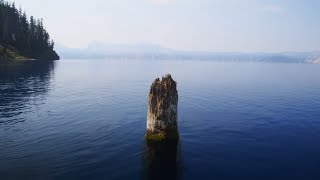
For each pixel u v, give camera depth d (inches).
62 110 1987.0
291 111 2032.5
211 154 1201.4
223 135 1453.0
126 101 2373.3
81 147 1256.8
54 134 1434.5
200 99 2519.7
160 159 1144.2
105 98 2524.6
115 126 1583.4
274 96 2736.2
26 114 1852.9
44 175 994.7
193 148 1263.5
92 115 1841.8
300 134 1486.2
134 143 1309.1
